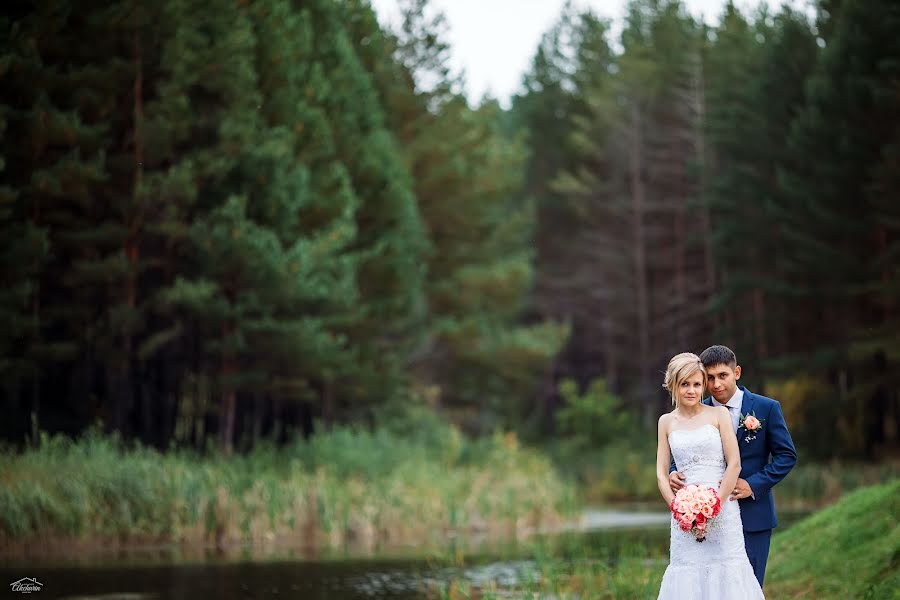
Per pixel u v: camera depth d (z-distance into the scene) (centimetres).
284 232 2464
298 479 2072
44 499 1593
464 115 4472
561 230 6844
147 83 2323
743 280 4197
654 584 1054
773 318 4031
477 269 4319
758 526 689
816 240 3619
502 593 1117
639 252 5819
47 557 1497
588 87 6372
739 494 680
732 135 4403
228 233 2255
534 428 5619
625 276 5922
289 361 2534
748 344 4112
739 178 4362
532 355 4419
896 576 834
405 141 4197
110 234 2183
